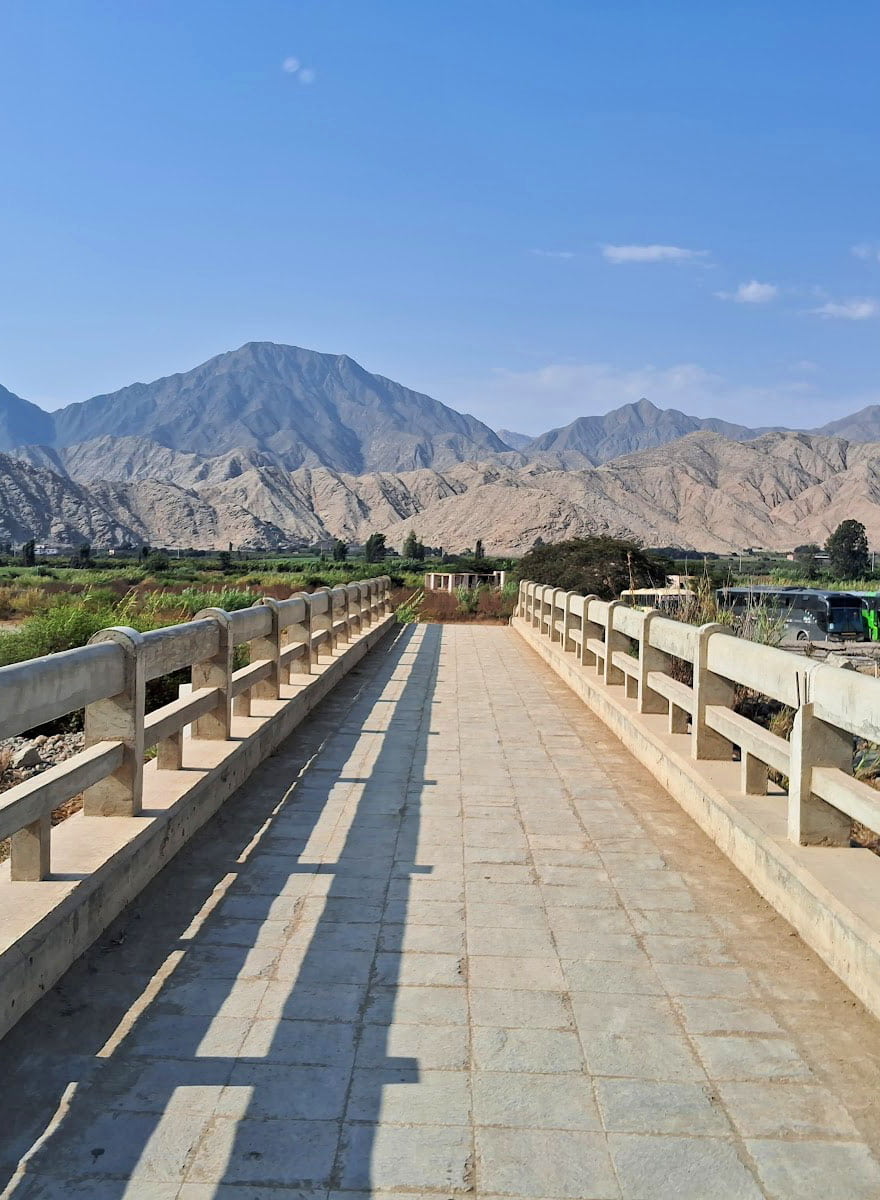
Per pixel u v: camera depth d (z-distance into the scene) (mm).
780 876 5066
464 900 5281
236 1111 3244
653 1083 3471
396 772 8312
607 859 6023
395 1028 3840
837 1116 3293
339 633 15812
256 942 4645
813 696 5008
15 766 9711
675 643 8062
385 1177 2926
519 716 11289
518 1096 3371
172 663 6293
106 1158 2986
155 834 5363
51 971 4055
